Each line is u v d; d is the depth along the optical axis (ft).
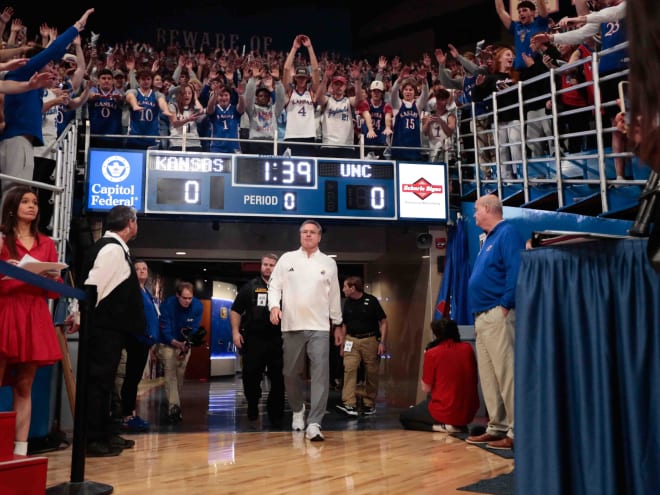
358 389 26.89
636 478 4.95
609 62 16.63
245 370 19.19
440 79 28.63
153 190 22.58
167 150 24.27
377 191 24.11
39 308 10.39
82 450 9.37
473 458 12.46
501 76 22.65
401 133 25.94
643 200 4.99
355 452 13.32
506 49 23.39
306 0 54.19
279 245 27.07
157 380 43.80
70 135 20.21
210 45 52.13
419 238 25.58
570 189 18.07
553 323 5.49
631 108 2.05
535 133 20.13
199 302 20.52
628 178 16.06
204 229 26.55
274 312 15.67
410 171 24.41
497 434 14.58
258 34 53.16
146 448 13.91
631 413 5.01
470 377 16.99
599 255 5.34
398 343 28.55
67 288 8.64
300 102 25.70
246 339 19.31
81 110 24.72
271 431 16.99
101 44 48.65
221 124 24.97
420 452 13.29
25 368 10.24
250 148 25.53
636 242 5.16
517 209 20.22
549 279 5.59
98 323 12.57
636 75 2.01
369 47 54.90
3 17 20.84
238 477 10.50
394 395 28.81
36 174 18.16
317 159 23.84
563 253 5.53
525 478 5.43
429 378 17.21
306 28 54.03
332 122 25.84
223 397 30.12
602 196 16.22
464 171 25.39
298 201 23.50
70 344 17.17
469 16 51.49
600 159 16.22
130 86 27.86
